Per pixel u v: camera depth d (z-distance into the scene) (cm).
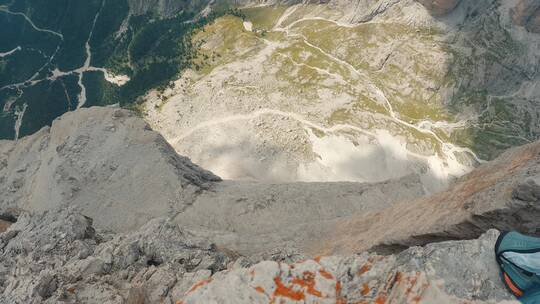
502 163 1702
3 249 2123
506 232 862
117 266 1850
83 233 2184
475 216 1448
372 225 2553
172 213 4034
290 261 1839
